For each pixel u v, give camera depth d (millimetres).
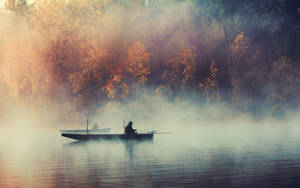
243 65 98750
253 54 99125
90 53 100500
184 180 27031
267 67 99250
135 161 34750
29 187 26250
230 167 31016
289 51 100000
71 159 36875
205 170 30109
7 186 26594
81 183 26953
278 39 100812
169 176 28297
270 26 101438
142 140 50500
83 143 50000
